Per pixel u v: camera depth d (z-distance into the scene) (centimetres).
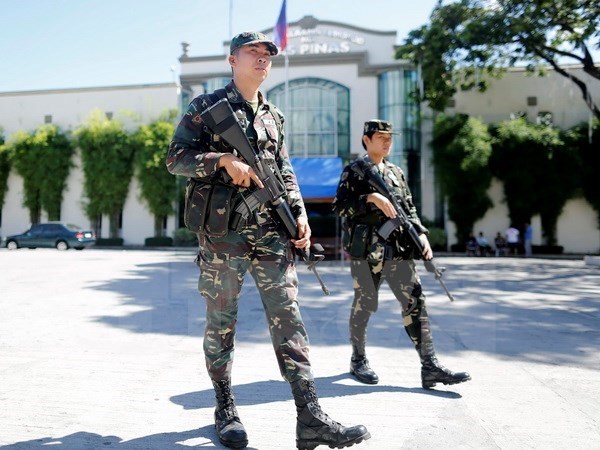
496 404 222
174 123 2417
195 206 177
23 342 336
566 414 210
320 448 182
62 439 183
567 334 370
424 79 1538
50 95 2558
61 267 986
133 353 307
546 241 1991
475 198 1980
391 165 269
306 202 1191
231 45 192
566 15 1273
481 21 1362
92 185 2458
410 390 244
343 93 2161
